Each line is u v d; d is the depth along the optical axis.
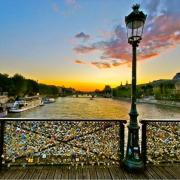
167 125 4.63
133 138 4.12
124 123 4.44
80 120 4.43
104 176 3.82
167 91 113.75
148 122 4.57
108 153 4.42
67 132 4.42
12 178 3.67
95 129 4.45
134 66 4.21
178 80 120.75
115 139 4.45
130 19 4.14
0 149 4.20
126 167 4.07
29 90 95.31
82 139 4.43
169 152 4.61
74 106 92.81
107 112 69.94
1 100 62.91
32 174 3.85
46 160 4.34
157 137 4.59
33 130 4.37
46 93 137.62
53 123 4.40
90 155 4.40
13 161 4.28
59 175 3.83
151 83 139.50
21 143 4.33
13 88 77.19
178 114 66.62
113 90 190.25
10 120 4.30
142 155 4.46
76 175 3.84
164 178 3.79
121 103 121.31
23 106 58.38
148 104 109.44
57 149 4.38
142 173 3.98
